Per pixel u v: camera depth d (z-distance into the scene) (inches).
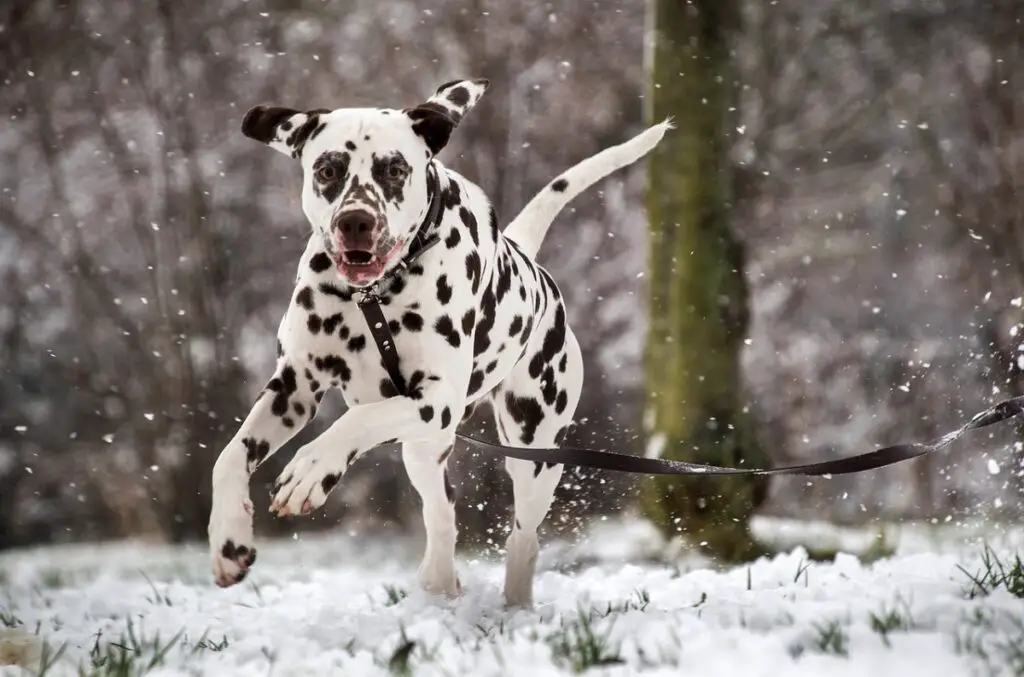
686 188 413.1
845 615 184.1
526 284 237.9
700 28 413.1
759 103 808.9
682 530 391.5
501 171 855.7
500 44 860.0
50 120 839.7
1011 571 226.1
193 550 550.9
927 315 777.6
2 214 834.8
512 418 248.5
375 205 195.6
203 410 797.9
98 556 535.2
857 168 837.2
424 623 192.7
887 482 712.4
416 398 201.2
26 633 207.6
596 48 869.8
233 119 848.3
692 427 405.7
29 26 829.2
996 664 154.8
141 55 839.1
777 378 791.7
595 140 871.7
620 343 822.5
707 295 410.3
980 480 641.0
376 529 753.0
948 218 793.6
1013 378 428.1
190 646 202.1
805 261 710.5
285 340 208.7
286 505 185.0
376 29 860.0
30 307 840.3
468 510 594.2
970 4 792.3
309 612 245.8
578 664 161.9
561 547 388.2
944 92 815.7
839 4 816.9
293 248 840.3
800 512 735.1
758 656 161.9
